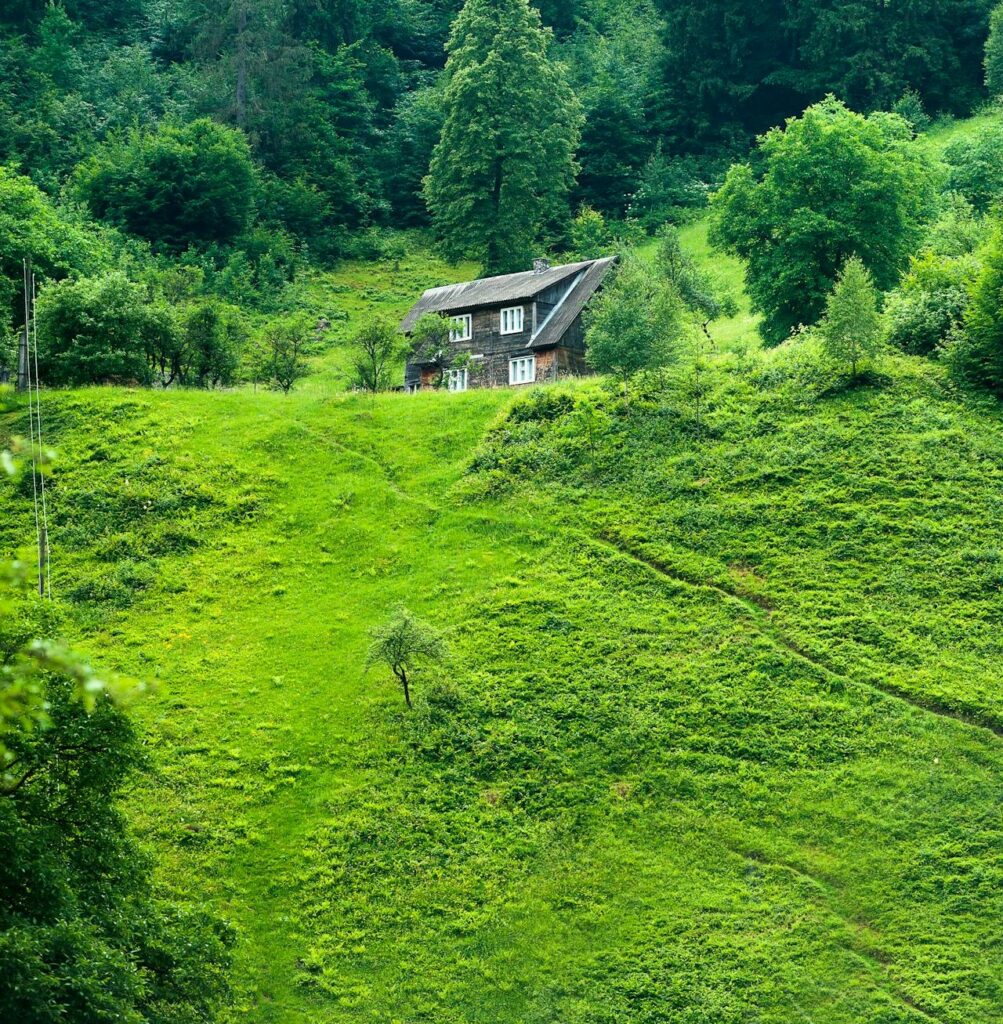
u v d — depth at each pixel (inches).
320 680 2402.8
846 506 2596.0
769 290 3681.1
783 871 1977.1
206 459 3019.2
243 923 1958.7
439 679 2338.8
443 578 2605.8
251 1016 1818.4
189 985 1505.9
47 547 2748.5
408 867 2033.7
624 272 3348.9
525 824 2086.6
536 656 2381.9
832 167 3661.4
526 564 2610.7
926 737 2142.0
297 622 2551.7
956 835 1991.9
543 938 1914.4
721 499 2679.6
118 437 3100.4
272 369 3563.0
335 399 3248.0
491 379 3740.2
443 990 1851.6
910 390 2878.9
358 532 2768.2
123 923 1457.9
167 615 2593.5
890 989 1797.5
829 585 2444.6
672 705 2257.6
